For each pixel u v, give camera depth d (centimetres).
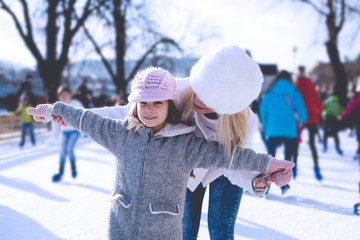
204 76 138
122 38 1722
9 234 262
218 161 145
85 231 271
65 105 157
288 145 427
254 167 146
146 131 142
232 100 137
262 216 321
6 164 564
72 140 451
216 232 180
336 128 703
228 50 138
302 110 408
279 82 412
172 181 142
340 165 612
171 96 144
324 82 4862
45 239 254
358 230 289
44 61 1367
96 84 3394
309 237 271
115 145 147
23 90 858
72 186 419
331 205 362
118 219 142
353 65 3519
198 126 162
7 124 884
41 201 353
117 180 146
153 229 138
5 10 1260
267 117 425
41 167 541
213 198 183
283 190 387
